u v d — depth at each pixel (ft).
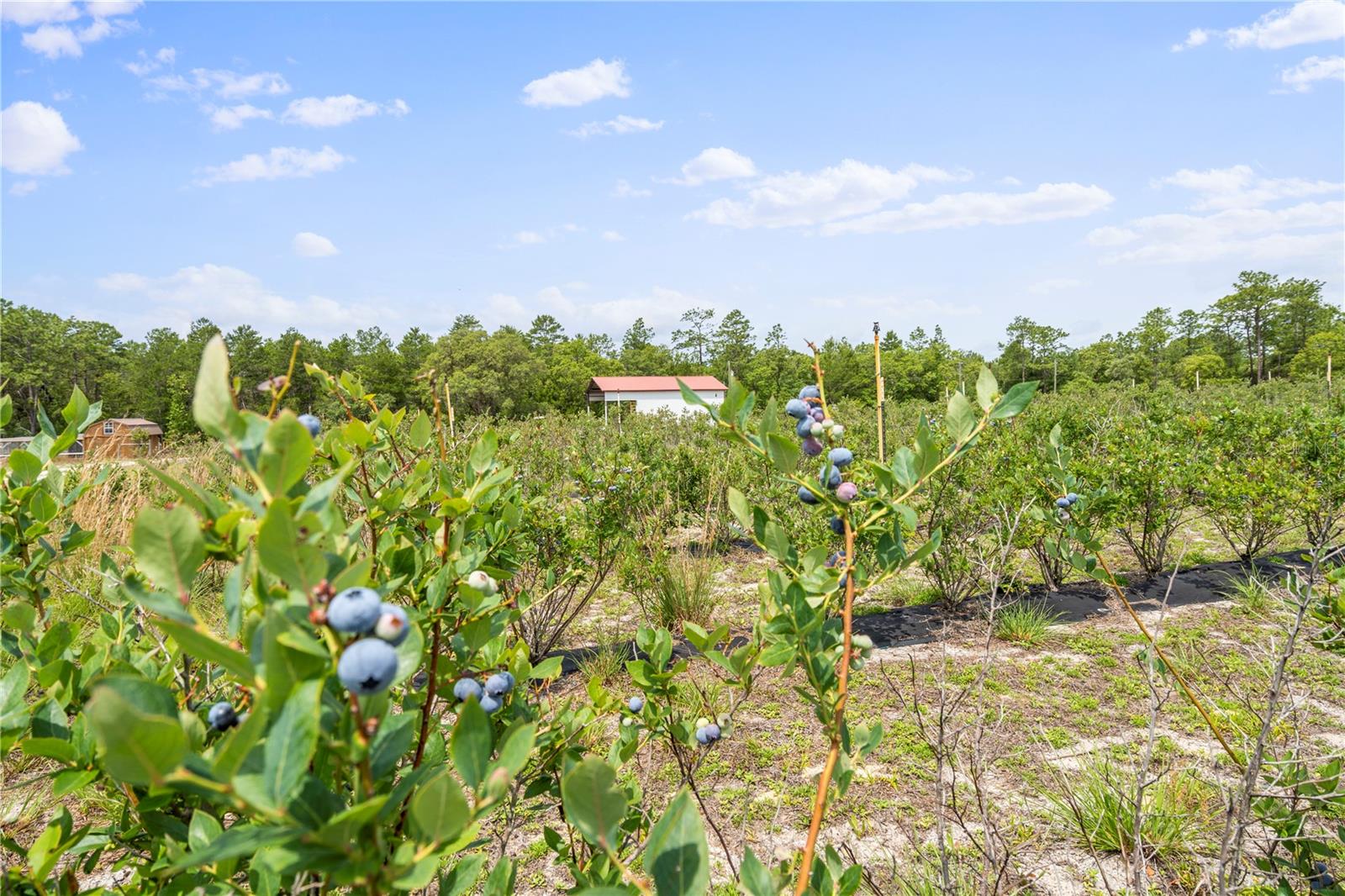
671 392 207.51
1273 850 6.95
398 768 4.66
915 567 25.80
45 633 4.76
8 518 6.14
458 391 198.08
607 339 348.79
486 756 2.67
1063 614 21.53
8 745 3.97
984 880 7.93
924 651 19.26
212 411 2.52
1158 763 13.04
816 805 4.03
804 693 4.46
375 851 2.52
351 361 214.69
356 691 2.23
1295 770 7.02
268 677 2.25
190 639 2.22
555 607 20.25
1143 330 256.73
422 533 6.48
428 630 4.77
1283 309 244.83
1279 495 23.20
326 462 5.72
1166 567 25.66
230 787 2.15
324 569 2.39
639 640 6.65
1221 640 18.86
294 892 3.63
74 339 257.75
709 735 6.51
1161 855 10.41
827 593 4.51
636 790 6.59
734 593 25.54
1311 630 7.16
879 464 4.55
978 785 8.01
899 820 11.72
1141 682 16.71
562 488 24.04
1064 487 9.78
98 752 3.95
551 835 5.90
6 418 6.30
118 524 19.24
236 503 3.17
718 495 32.42
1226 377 229.25
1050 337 238.48
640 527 26.05
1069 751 13.73
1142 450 24.52
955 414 4.57
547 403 211.41
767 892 3.47
